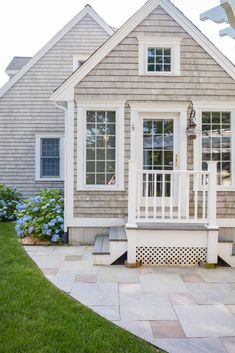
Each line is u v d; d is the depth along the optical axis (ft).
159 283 13.00
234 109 19.52
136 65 19.61
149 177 20.01
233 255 15.70
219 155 19.75
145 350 7.80
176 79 19.61
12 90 30.66
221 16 8.82
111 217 19.71
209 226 15.64
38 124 30.66
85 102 19.51
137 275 14.02
